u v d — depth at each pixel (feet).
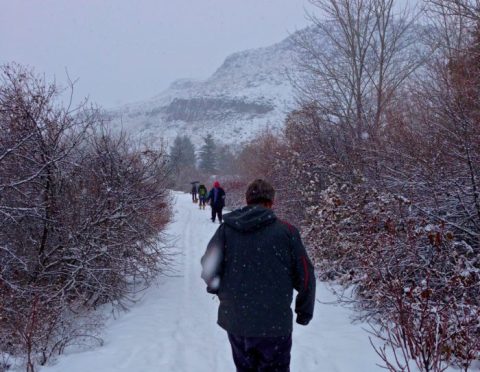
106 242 24.70
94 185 25.09
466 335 14.82
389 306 18.47
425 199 22.04
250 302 10.30
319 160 35.76
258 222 10.66
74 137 23.85
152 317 21.94
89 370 15.57
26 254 22.79
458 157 20.20
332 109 39.01
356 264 24.61
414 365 15.08
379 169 26.30
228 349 17.75
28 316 18.15
